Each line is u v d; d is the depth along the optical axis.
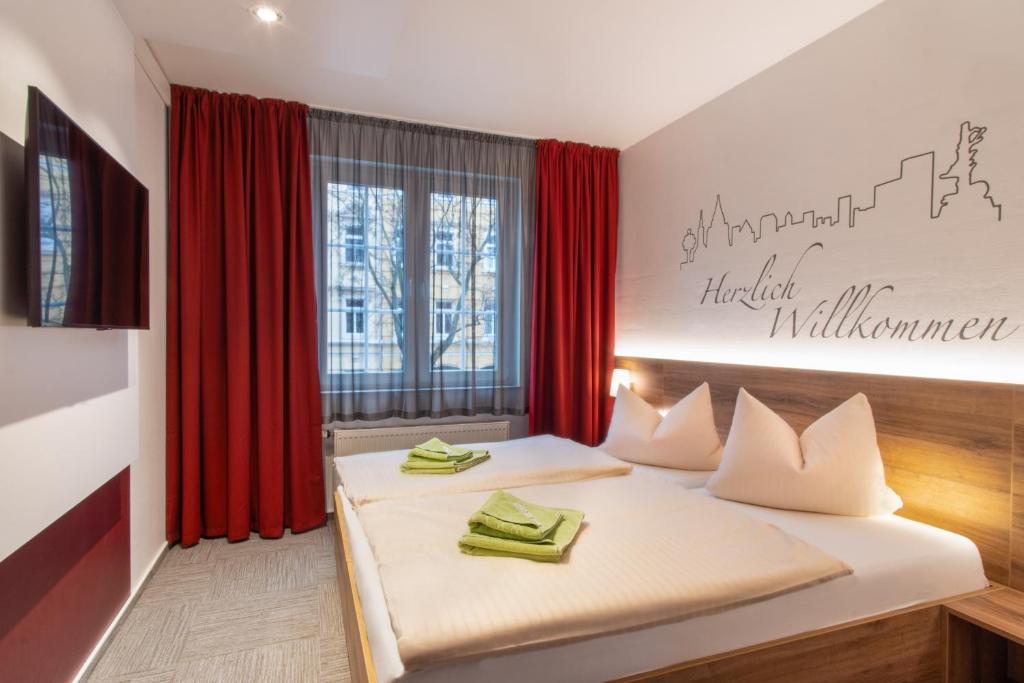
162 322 2.83
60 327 1.40
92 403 1.75
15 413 1.28
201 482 3.07
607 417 3.93
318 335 3.35
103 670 1.87
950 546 1.75
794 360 2.58
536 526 1.60
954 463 1.90
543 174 3.79
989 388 1.80
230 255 3.03
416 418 3.58
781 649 1.41
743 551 1.59
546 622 1.21
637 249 3.81
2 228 1.24
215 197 3.05
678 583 1.38
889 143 2.16
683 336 3.35
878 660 1.54
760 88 2.79
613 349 4.00
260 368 3.09
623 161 3.99
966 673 1.64
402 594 1.31
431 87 3.03
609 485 2.28
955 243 1.93
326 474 3.37
